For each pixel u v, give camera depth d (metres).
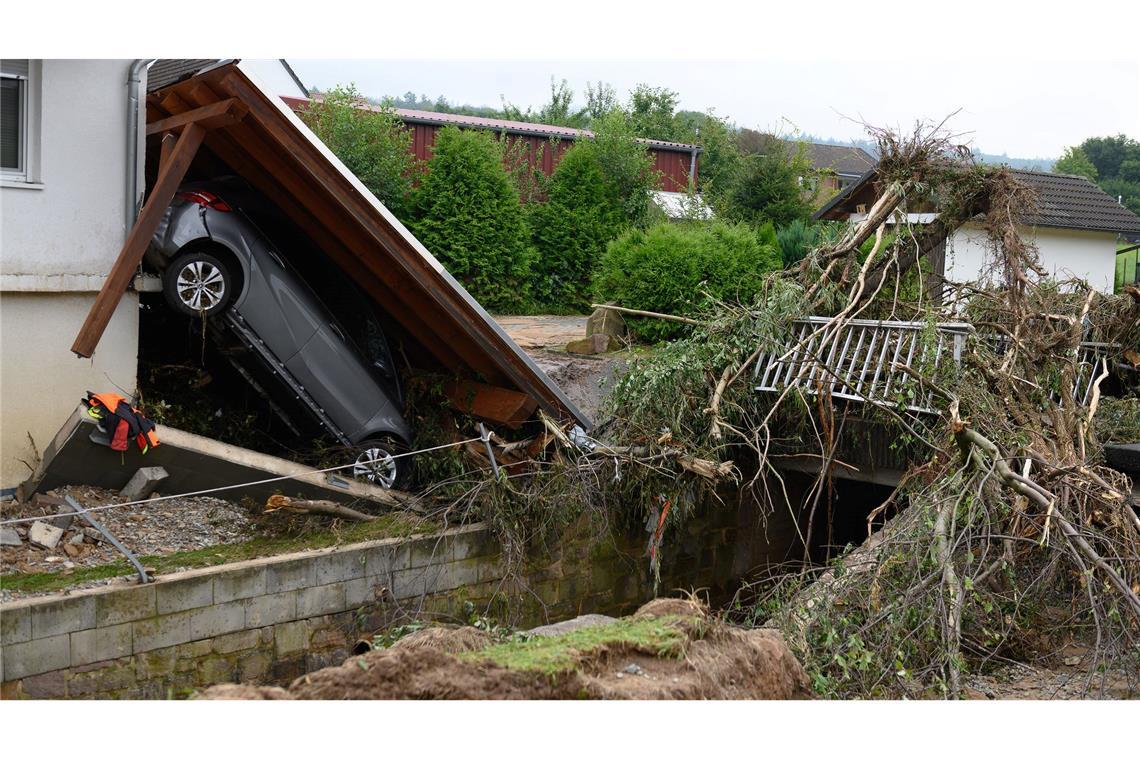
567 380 13.07
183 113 9.17
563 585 10.31
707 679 4.86
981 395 8.95
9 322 8.48
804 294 10.70
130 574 7.40
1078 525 7.50
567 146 25.08
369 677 4.42
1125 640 7.12
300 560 8.16
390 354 10.88
